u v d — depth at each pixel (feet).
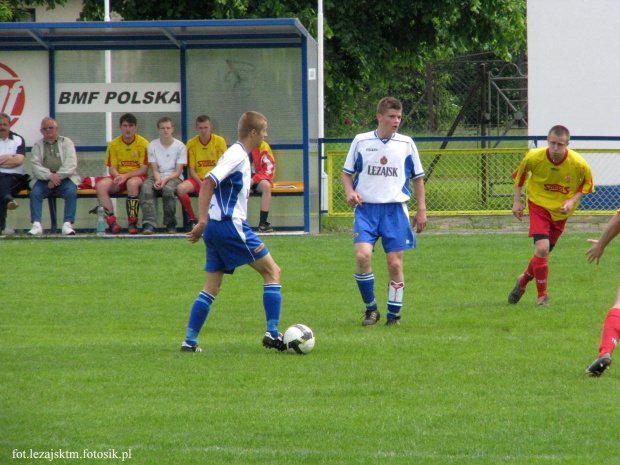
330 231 176.24
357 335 86.84
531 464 49.47
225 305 104.12
